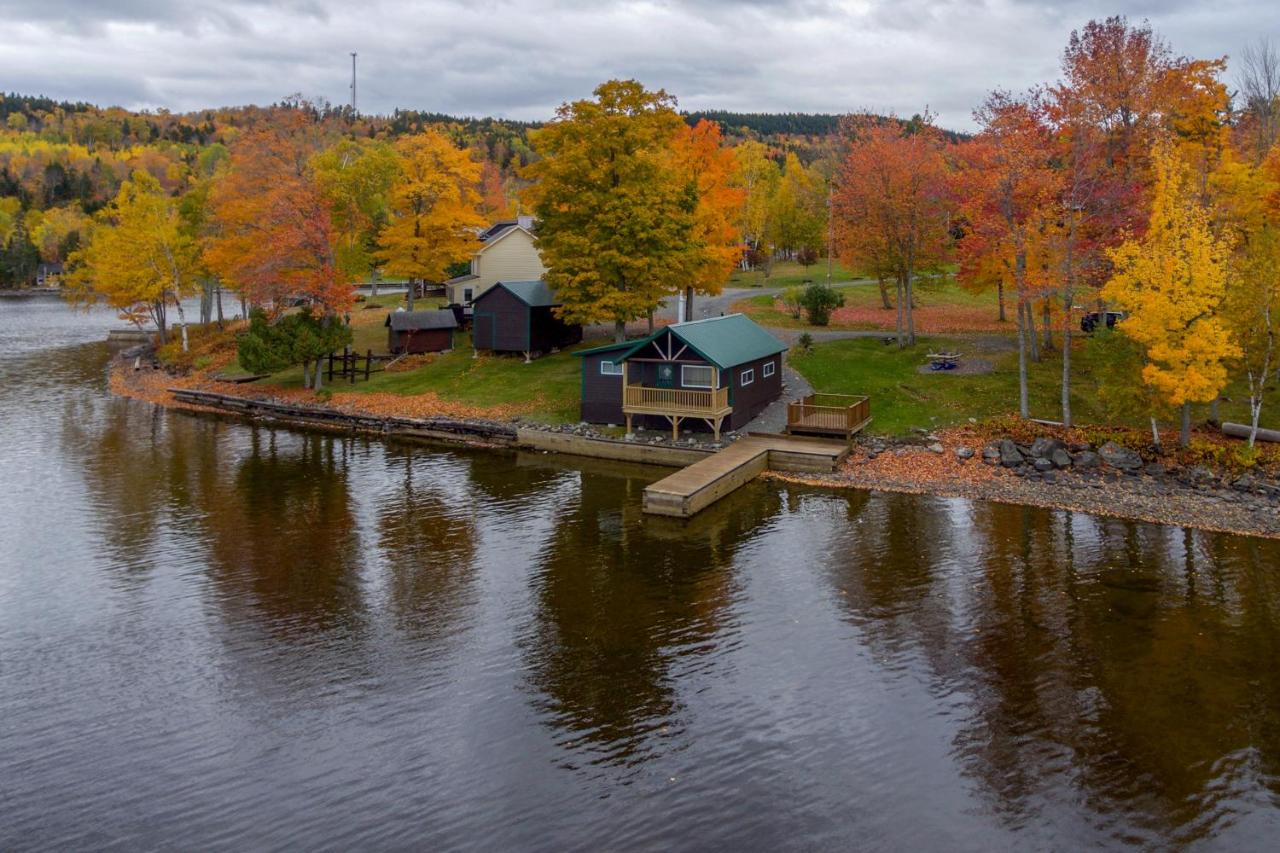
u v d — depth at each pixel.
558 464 38.91
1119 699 18.66
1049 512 30.69
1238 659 20.27
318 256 52.38
